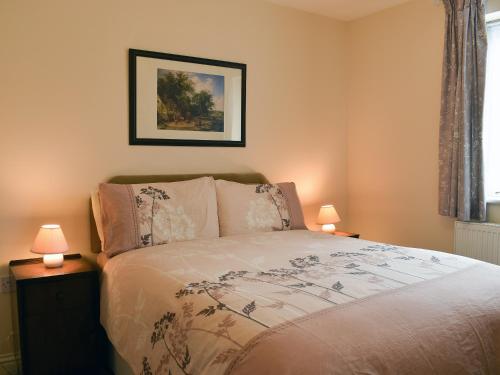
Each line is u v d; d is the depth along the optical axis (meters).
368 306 1.43
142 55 2.83
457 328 1.39
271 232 2.86
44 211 2.57
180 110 3.01
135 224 2.42
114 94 2.76
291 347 1.16
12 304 2.44
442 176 3.10
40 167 2.54
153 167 2.94
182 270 1.92
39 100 2.51
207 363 1.27
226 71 3.21
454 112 3.00
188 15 3.01
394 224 3.62
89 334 2.33
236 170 3.34
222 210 2.80
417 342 1.28
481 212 2.92
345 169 4.04
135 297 1.87
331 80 3.88
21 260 2.48
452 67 3.00
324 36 3.79
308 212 3.80
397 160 3.58
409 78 3.44
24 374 2.15
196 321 1.43
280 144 3.58
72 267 2.38
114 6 2.72
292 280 1.75
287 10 3.53
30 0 2.45
